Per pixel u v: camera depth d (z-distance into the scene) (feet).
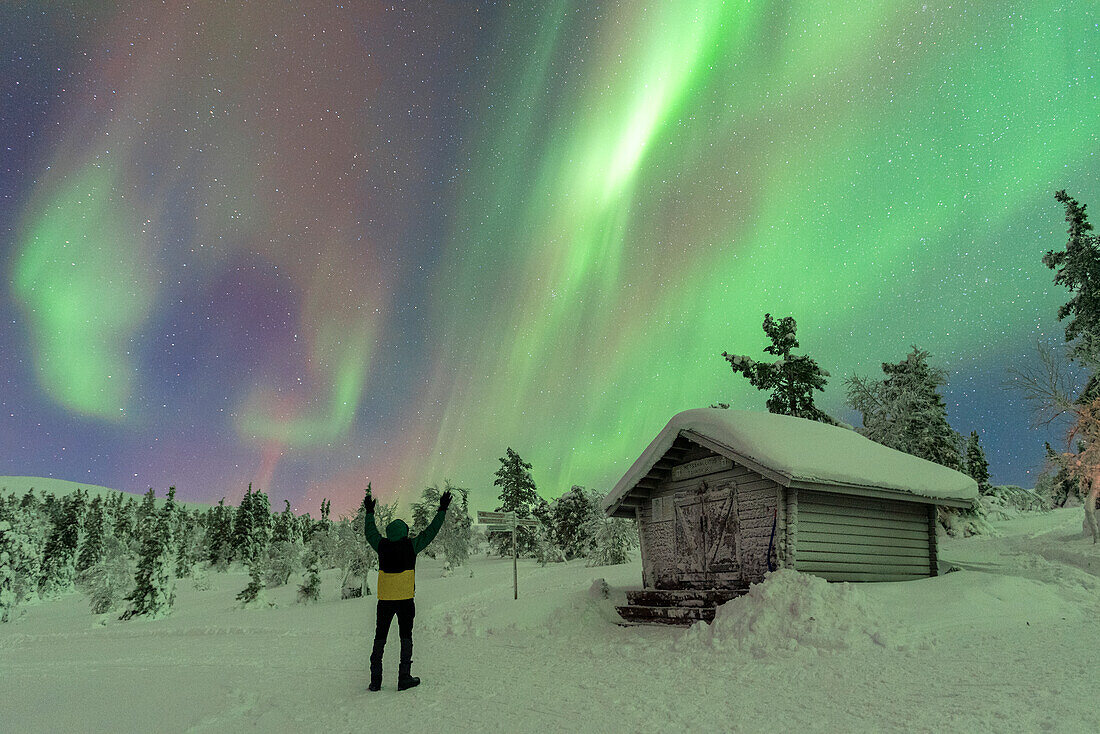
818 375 99.25
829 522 37.47
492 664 28.55
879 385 96.37
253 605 84.79
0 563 97.35
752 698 18.70
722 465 41.22
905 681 19.53
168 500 214.90
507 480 157.89
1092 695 16.26
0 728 17.07
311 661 32.17
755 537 38.17
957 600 31.42
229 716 18.60
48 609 119.24
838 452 39.75
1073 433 64.44
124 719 18.11
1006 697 16.61
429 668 27.84
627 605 43.21
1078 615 30.91
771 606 29.86
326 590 104.53
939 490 40.32
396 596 22.97
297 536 223.10
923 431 91.61
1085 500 63.41
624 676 23.71
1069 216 94.27
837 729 14.78
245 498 212.02
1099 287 89.97
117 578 91.20
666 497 45.73
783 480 34.37
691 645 29.66
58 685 25.35
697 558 42.27
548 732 15.80
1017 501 123.34
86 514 189.57
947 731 14.02
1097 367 72.18
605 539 98.78
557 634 38.73
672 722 16.28
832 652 25.41
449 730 16.30
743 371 101.96
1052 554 53.47
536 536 124.88
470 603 58.34
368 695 21.39
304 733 16.40
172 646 46.47
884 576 38.96
